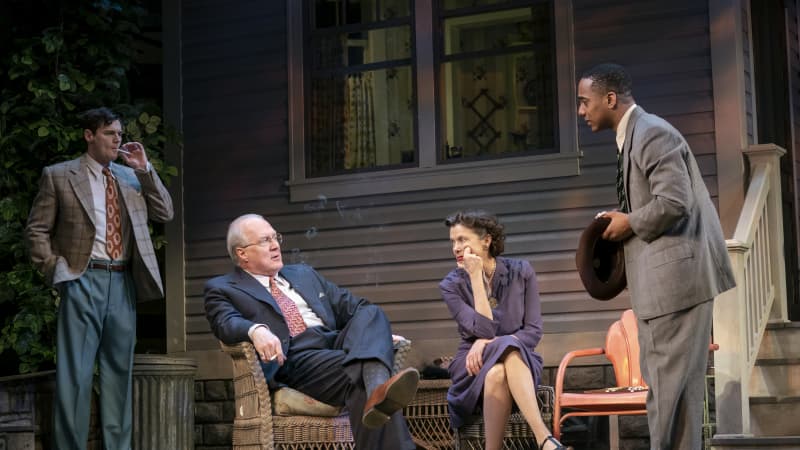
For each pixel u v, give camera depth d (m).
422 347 6.99
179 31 7.84
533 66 6.98
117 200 5.87
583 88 4.38
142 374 6.58
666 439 4.11
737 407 5.28
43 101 6.93
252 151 7.59
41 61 7.08
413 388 4.13
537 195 6.85
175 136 7.53
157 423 6.61
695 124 6.50
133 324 5.90
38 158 6.99
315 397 4.71
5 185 6.87
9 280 6.62
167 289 7.69
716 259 4.21
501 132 7.03
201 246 7.66
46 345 6.88
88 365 5.69
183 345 7.61
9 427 5.71
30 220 5.73
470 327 5.02
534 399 4.78
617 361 5.48
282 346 4.82
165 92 7.83
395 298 7.11
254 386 4.58
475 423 4.97
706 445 5.59
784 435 5.64
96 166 5.84
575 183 6.77
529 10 7.02
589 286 4.36
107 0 7.28
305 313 5.09
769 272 6.25
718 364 5.34
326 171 7.44
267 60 7.59
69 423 5.62
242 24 7.68
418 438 5.86
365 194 7.25
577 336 6.64
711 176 6.44
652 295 4.12
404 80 7.30
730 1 6.45
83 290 5.69
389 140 7.32
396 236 7.15
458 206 7.02
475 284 5.08
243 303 4.89
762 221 6.18
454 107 7.15
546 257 6.79
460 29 7.17
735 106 6.40
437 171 7.07
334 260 7.29
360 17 7.44
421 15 7.20
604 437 6.53
